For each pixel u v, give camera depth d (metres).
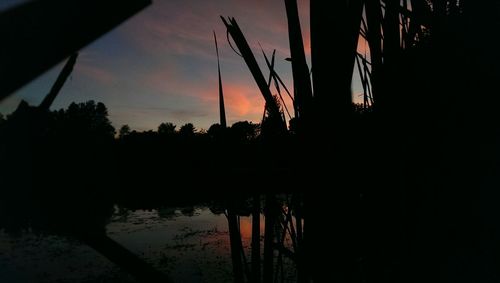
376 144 0.93
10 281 4.99
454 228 0.95
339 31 0.75
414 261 0.93
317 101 0.77
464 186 0.97
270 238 0.89
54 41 0.29
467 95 0.99
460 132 0.98
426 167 0.97
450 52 0.99
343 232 0.77
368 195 0.92
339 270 0.77
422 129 0.97
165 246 6.70
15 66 0.28
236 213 0.90
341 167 0.77
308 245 0.79
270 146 0.89
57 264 5.68
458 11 1.02
